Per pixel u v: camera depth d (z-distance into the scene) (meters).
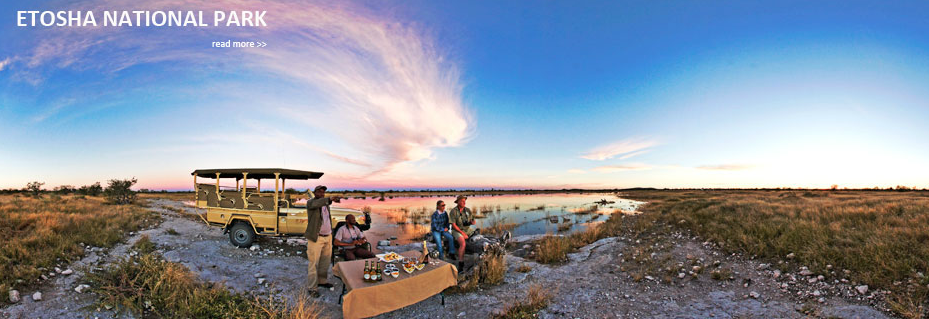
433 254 8.79
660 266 7.90
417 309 5.60
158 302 5.27
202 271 7.11
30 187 23.00
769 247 8.27
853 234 7.92
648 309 5.64
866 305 5.19
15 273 5.61
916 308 4.79
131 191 21.42
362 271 5.45
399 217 19.83
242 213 9.58
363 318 4.84
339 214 9.70
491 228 15.37
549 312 5.55
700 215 13.58
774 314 5.21
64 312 4.80
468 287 6.45
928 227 7.59
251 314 5.02
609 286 6.77
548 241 10.05
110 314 4.89
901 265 5.98
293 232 9.54
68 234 8.71
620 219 16.47
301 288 6.42
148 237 9.41
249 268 7.57
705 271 7.41
